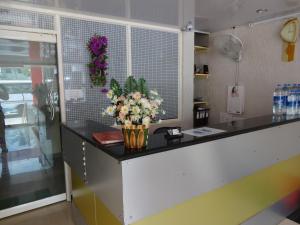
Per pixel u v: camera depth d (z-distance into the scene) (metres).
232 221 1.88
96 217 1.80
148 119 1.35
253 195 2.04
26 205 2.68
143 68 3.43
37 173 2.79
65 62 2.81
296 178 2.56
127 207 1.28
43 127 2.79
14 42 2.52
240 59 4.02
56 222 2.47
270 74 3.67
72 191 2.63
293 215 2.51
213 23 3.82
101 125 2.43
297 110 2.67
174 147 1.44
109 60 3.11
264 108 3.79
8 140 2.61
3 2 2.39
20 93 2.62
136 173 1.30
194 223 1.60
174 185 1.46
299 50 3.29
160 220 1.42
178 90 3.85
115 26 3.13
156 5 2.70
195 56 4.89
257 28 3.77
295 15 3.29
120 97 1.37
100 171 1.54
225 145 1.75
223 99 4.44
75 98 2.91
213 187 1.70
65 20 2.76
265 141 2.10
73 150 2.19
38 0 2.39
